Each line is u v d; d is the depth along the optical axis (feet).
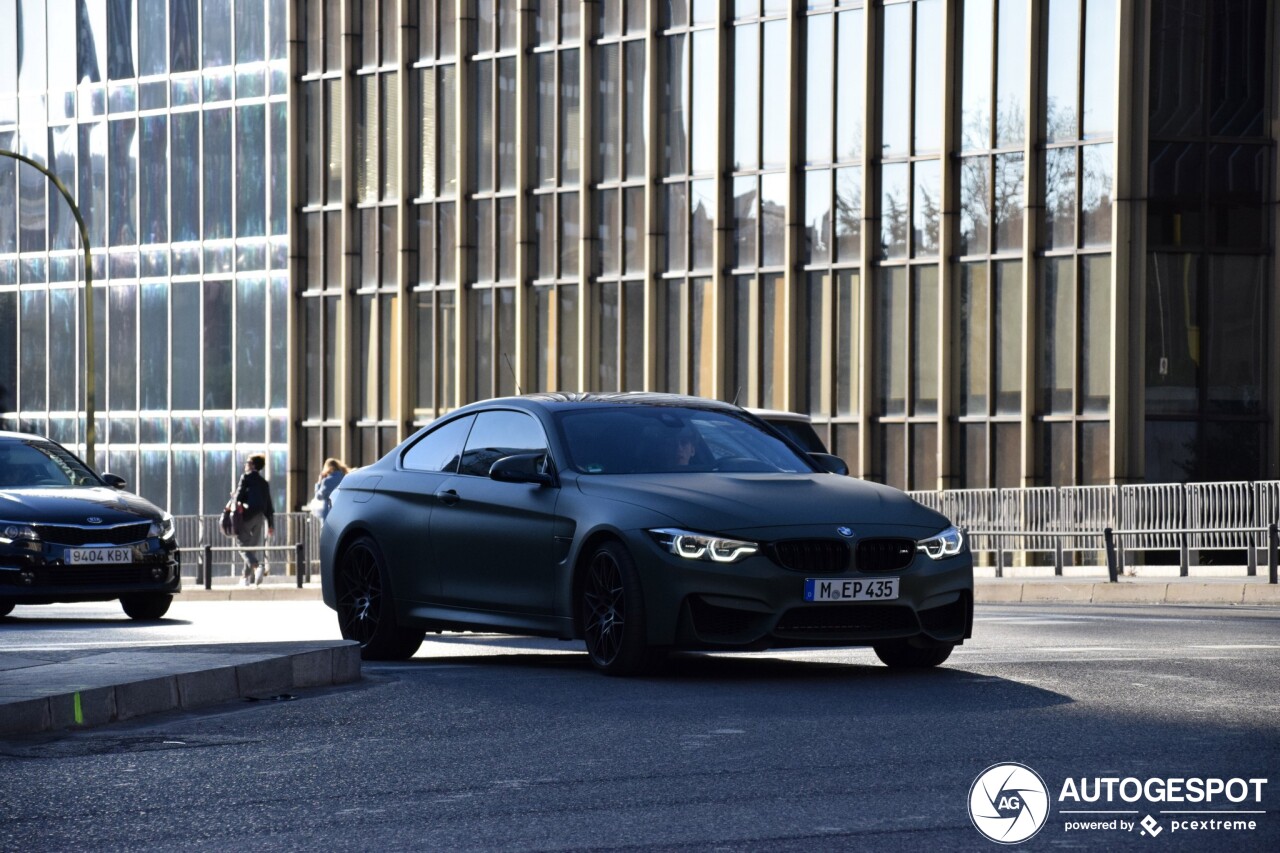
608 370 143.33
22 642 49.98
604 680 37.88
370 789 25.05
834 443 131.54
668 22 140.05
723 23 136.87
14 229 180.45
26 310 179.93
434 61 153.79
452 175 152.66
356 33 158.81
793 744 28.32
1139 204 119.44
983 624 54.24
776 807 23.04
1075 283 121.39
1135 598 84.02
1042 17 122.83
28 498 63.67
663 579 36.83
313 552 133.28
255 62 166.09
